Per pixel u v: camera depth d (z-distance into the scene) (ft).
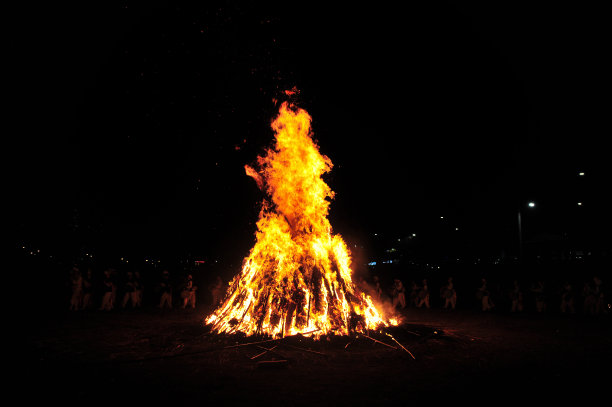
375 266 119.44
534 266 93.35
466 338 38.78
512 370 27.53
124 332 41.42
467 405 20.80
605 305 63.93
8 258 83.41
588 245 120.26
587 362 29.84
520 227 108.68
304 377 25.67
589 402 21.20
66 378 25.17
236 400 21.38
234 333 36.47
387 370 27.37
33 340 37.42
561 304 63.05
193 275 93.04
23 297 75.15
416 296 72.95
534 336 40.78
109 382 24.40
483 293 65.87
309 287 38.88
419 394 22.43
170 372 26.68
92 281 65.77
